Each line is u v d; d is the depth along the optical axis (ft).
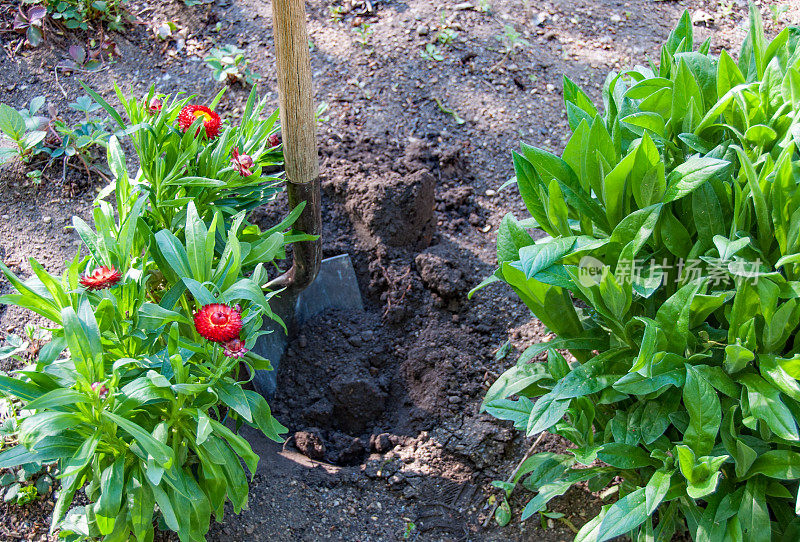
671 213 7.61
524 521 8.93
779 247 7.42
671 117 8.16
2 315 10.45
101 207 8.82
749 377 7.09
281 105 8.85
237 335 7.10
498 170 12.78
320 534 8.83
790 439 6.45
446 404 10.10
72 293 7.36
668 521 7.68
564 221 7.66
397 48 14.57
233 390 7.56
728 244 6.59
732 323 7.15
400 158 12.66
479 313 11.02
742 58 8.79
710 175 6.90
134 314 7.54
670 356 7.08
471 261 11.59
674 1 16.30
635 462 7.37
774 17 15.52
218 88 13.78
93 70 13.93
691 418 6.96
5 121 11.64
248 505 8.89
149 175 9.16
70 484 6.71
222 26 14.98
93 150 12.44
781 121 7.52
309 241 9.96
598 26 15.55
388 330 11.27
